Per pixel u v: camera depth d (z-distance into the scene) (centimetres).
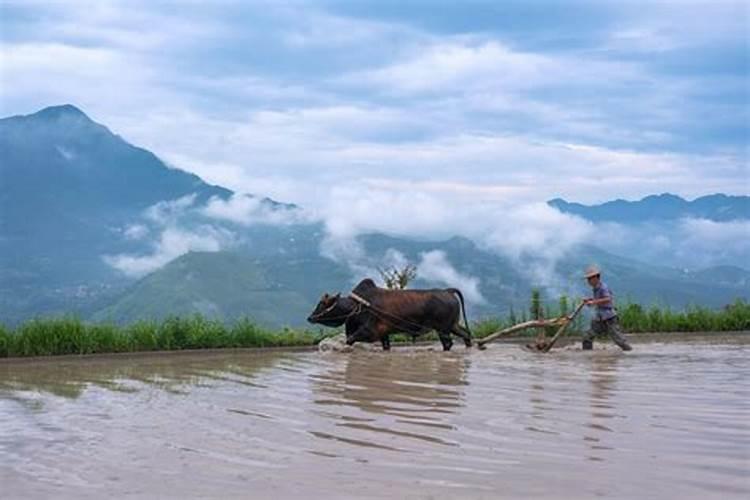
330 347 1858
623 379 1222
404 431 818
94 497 595
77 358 1638
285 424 863
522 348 1898
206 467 677
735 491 587
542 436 782
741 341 2092
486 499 574
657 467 655
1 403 1020
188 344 1839
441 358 1627
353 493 594
